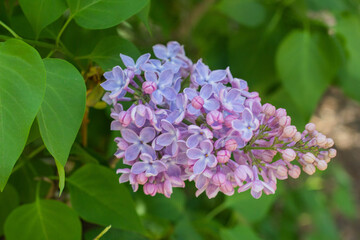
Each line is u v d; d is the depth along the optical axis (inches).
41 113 17.3
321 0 31.6
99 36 22.5
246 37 31.2
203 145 17.4
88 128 26.9
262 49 30.7
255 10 30.4
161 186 18.3
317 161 18.1
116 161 23.4
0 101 16.6
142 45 34.2
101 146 27.5
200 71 18.9
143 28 34.7
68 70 17.8
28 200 23.5
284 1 30.3
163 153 18.3
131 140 18.1
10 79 16.8
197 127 17.4
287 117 17.9
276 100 29.1
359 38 30.2
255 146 18.4
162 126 17.7
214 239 28.6
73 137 17.5
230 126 17.6
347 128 70.3
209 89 17.9
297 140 18.0
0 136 16.4
